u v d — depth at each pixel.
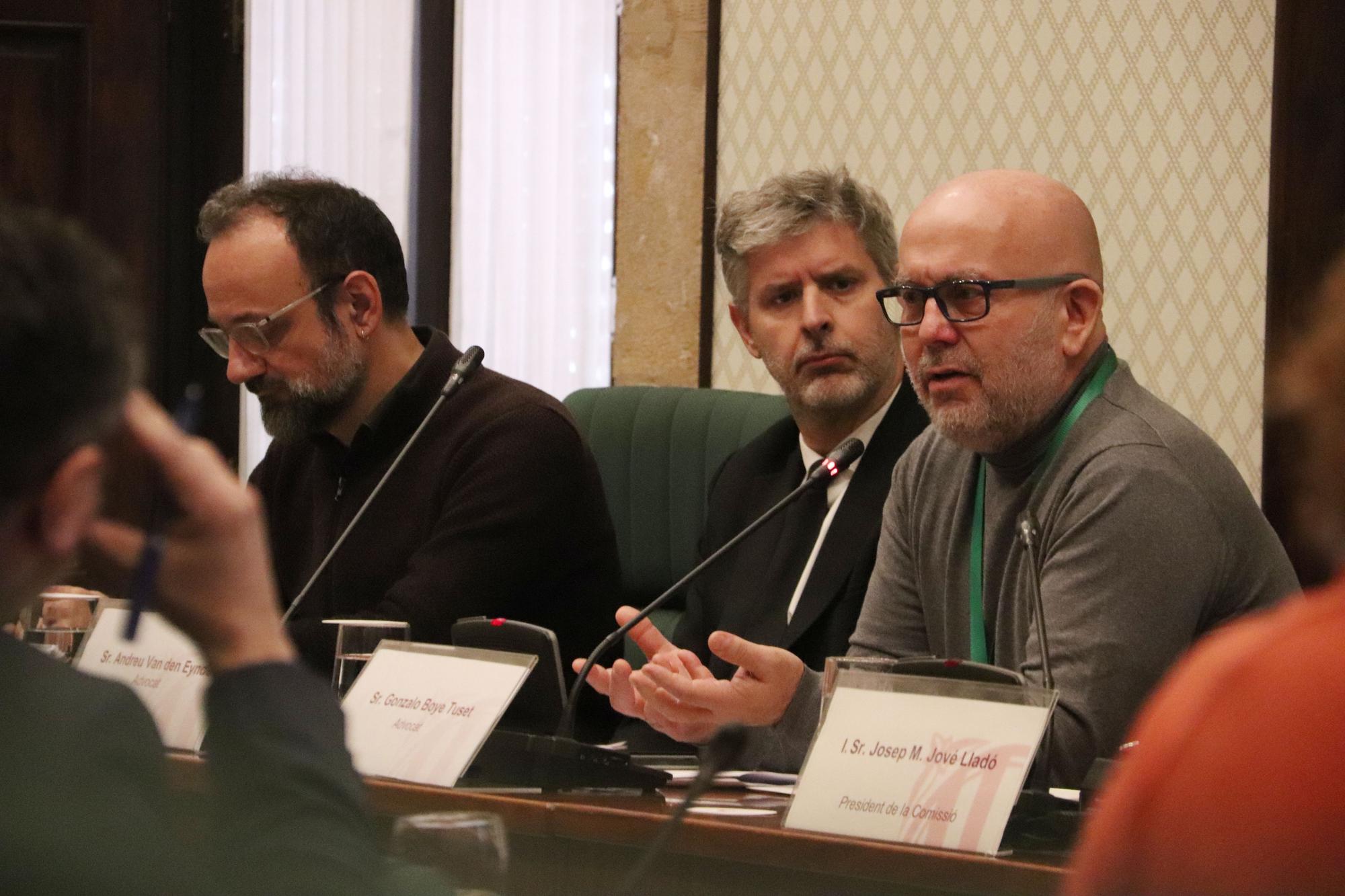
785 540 7.58
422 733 5.03
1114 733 5.12
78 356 2.12
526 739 4.91
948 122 10.42
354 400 7.84
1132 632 5.21
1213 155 9.69
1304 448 2.21
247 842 2.36
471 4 11.93
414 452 7.79
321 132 12.30
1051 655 5.26
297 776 2.40
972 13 10.34
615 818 4.34
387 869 2.48
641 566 8.94
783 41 10.93
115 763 2.22
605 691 5.43
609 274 11.62
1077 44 10.05
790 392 7.71
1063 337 5.84
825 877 4.04
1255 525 5.61
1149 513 5.33
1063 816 4.05
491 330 11.93
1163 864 2.15
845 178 7.72
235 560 2.43
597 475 8.04
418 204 12.12
